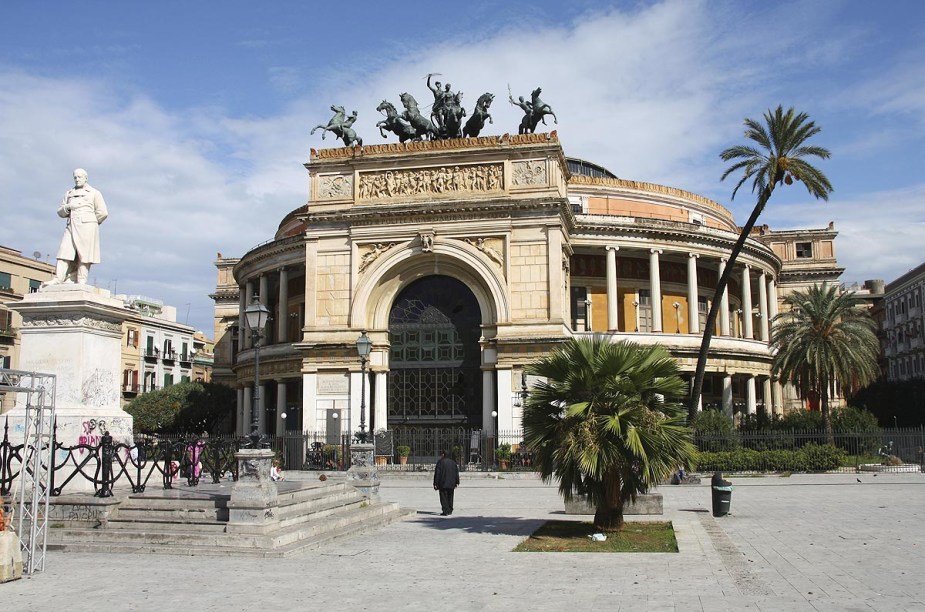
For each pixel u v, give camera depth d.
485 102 59.31
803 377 58.25
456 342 57.53
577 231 68.62
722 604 14.34
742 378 77.94
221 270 102.19
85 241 25.00
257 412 22.33
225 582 16.77
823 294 58.84
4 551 16.81
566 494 24.20
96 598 15.24
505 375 53.66
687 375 69.62
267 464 21.73
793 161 49.69
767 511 29.75
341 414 56.34
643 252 71.50
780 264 82.19
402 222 56.84
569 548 21.09
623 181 78.25
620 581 16.61
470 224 55.81
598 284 72.00
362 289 56.84
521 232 55.12
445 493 29.56
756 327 84.19
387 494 39.47
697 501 34.34
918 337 102.75
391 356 58.25
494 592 15.68
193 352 116.00
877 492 38.09
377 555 20.19
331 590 15.95
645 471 22.69
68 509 22.25
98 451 22.64
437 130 60.09
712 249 72.88
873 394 85.44
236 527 21.05
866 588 15.60
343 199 58.19
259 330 24.41
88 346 24.47
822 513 28.97
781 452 50.84
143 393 88.19
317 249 58.12
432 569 18.22
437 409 57.19
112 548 20.47
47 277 86.81
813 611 13.72
